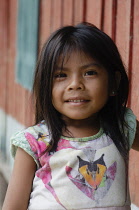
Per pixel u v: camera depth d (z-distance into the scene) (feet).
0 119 25.36
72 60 6.48
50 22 16.05
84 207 6.30
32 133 6.71
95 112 6.70
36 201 6.48
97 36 6.70
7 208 6.55
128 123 7.14
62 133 6.72
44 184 6.47
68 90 6.49
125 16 9.85
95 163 6.47
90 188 6.37
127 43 9.70
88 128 6.80
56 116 6.80
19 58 20.51
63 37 6.59
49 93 6.66
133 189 9.59
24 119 19.34
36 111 7.03
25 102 19.07
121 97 7.18
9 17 23.79
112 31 10.47
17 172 6.63
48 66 6.60
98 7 11.38
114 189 6.43
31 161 6.62
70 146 6.56
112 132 6.85
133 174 9.59
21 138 6.65
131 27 9.57
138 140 7.29
